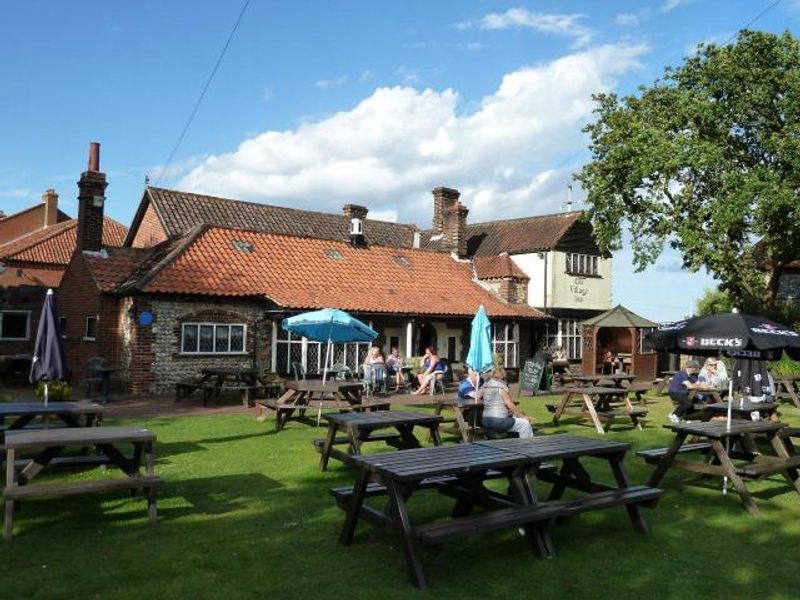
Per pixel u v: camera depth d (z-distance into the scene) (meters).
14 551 6.04
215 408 17.53
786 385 19.89
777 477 9.70
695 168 22.88
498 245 35.41
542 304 33.09
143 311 20.64
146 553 6.04
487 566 5.91
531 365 23.23
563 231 33.62
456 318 27.50
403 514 5.59
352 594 5.23
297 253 26.64
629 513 7.09
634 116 26.23
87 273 23.48
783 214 22.77
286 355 23.78
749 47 23.95
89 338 23.08
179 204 30.83
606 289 35.88
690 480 9.23
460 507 7.24
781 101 22.97
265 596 5.15
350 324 15.33
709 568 5.98
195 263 22.73
